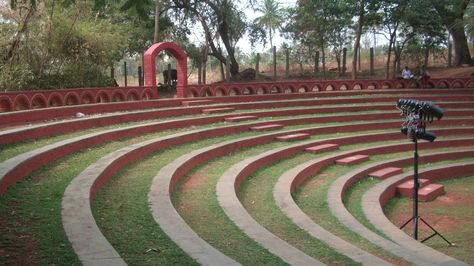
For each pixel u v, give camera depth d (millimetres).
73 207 6684
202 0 30750
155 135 14125
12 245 5188
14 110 14000
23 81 18594
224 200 8922
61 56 20703
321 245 6945
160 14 29328
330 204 10414
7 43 19062
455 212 11508
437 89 24531
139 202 7742
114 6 8422
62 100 15625
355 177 13188
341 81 24359
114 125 14453
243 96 20781
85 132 12922
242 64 45500
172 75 29859
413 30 28391
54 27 19547
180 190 9805
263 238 6574
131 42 28219
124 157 10727
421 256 7027
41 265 4625
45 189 7746
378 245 7449
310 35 33625
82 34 20500
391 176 13898
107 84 22344
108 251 4977
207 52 31828
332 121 19547
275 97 21656
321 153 15430
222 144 13969
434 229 10117
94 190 8125
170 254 5234
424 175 14445
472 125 20219
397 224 10609
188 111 17750
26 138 11195
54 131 12258
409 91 24156
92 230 5695
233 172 11367
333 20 30906
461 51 34156
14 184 8008
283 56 36375
